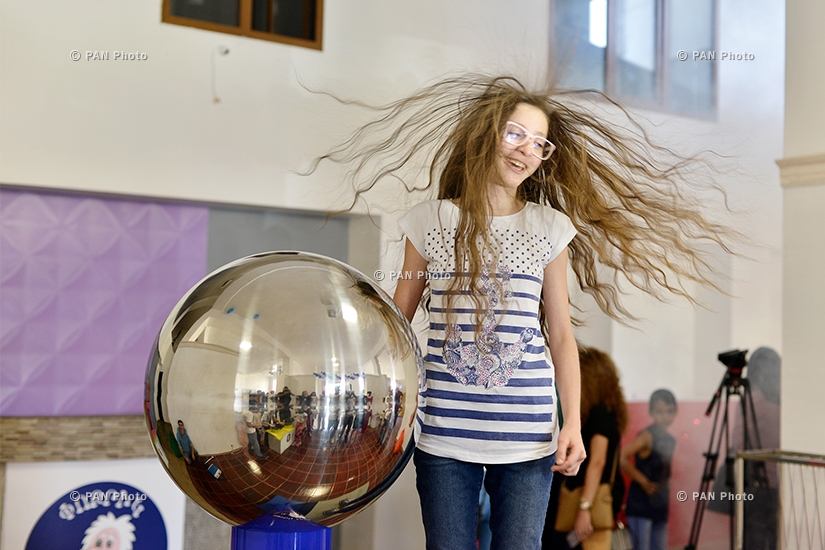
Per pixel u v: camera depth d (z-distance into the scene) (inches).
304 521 37.5
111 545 168.1
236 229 184.1
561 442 64.7
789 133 158.6
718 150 227.3
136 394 173.9
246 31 177.5
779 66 239.1
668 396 218.4
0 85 157.6
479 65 195.5
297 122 180.9
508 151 65.6
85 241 170.2
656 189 85.0
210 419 33.5
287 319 33.7
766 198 229.1
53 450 165.6
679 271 84.6
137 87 167.9
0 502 161.6
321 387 33.1
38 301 166.9
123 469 170.6
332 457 33.9
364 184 177.0
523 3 201.6
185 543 173.6
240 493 35.2
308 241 189.0
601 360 189.3
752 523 163.2
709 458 221.3
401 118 176.4
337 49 184.7
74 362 169.2
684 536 213.0
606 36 217.3
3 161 157.9
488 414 65.1
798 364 155.6
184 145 171.9
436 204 70.1
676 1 229.9
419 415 37.6
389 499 186.7
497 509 66.8
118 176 166.6
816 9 155.2
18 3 158.6
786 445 156.7
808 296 154.7
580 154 75.4
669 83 227.5
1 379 163.9
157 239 175.9
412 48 191.0
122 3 166.6
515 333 65.7
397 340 35.8
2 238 164.1
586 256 80.1
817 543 150.2
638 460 213.3
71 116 162.9
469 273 65.1
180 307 36.1
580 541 178.9
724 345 232.4
